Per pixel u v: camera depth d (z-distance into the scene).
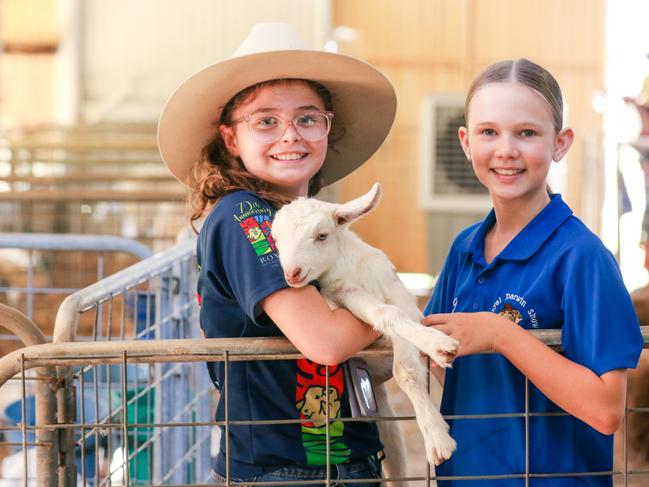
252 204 2.66
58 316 2.64
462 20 12.93
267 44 2.96
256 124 2.85
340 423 2.69
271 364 2.70
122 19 9.98
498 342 2.47
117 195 6.27
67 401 2.49
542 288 2.65
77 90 10.04
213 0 9.89
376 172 12.82
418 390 2.51
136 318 3.59
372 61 12.97
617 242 7.65
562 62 12.84
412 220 12.80
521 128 2.74
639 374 5.26
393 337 2.52
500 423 2.70
